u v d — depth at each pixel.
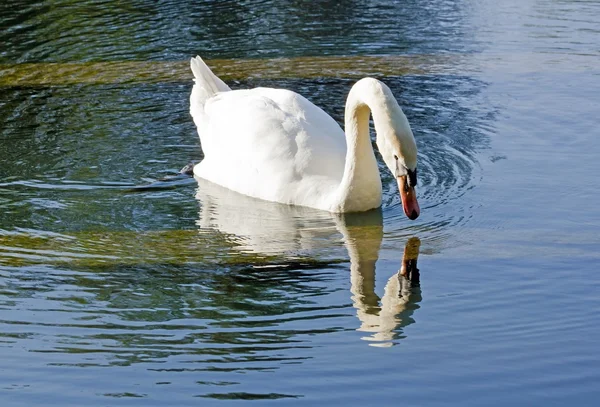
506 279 10.62
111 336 9.41
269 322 9.66
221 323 9.68
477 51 20.14
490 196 13.12
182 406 8.16
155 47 20.62
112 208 12.99
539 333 9.37
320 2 24.28
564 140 15.16
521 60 19.45
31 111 16.91
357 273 10.88
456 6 23.78
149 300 10.21
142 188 13.75
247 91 14.48
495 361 8.84
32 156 14.84
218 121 14.27
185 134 15.91
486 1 24.19
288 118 13.57
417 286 10.51
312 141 13.33
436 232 12.03
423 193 13.31
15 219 12.55
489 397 8.24
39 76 18.84
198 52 20.30
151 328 9.57
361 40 21.11
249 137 13.60
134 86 18.27
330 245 11.73
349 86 18.20
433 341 9.24
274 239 11.93
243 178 13.59
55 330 9.54
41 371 8.77
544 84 17.94
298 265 11.12
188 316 9.83
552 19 22.34
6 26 22.23
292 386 8.45
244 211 12.93
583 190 13.20
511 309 9.91
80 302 10.16
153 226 12.37
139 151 15.16
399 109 11.84
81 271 10.96
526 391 8.34
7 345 9.23
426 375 8.62
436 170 14.13
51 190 13.59
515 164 14.25
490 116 16.38
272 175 13.29
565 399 8.22
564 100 17.03
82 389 8.46
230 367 8.78
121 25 22.25
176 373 8.70
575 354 8.94
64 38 21.25
